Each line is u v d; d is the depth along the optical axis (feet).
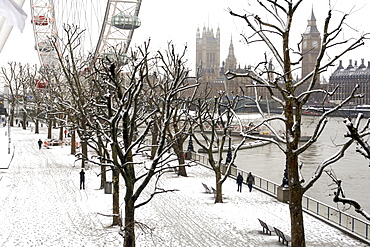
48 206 117.80
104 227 98.89
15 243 87.66
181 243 89.20
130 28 259.80
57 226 99.60
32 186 144.25
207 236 93.97
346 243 89.97
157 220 105.40
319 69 79.82
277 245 88.53
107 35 257.75
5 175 164.14
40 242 88.48
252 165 238.07
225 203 123.44
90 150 238.89
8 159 200.75
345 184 185.68
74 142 223.51
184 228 99.35
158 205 119.96
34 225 100.12
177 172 174.70
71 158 210.59
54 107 229.04
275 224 103.09
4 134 326.24
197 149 287.28
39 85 325.83
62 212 111.75
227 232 96.78
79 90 125.59
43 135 324.19
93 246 86.43
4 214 109.29
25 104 330.75
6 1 32.42
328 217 104.88
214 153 275.80
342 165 239.71
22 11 33.24
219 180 125.18
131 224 77.56
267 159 261.65
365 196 162.30
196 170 180.86
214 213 112.57
